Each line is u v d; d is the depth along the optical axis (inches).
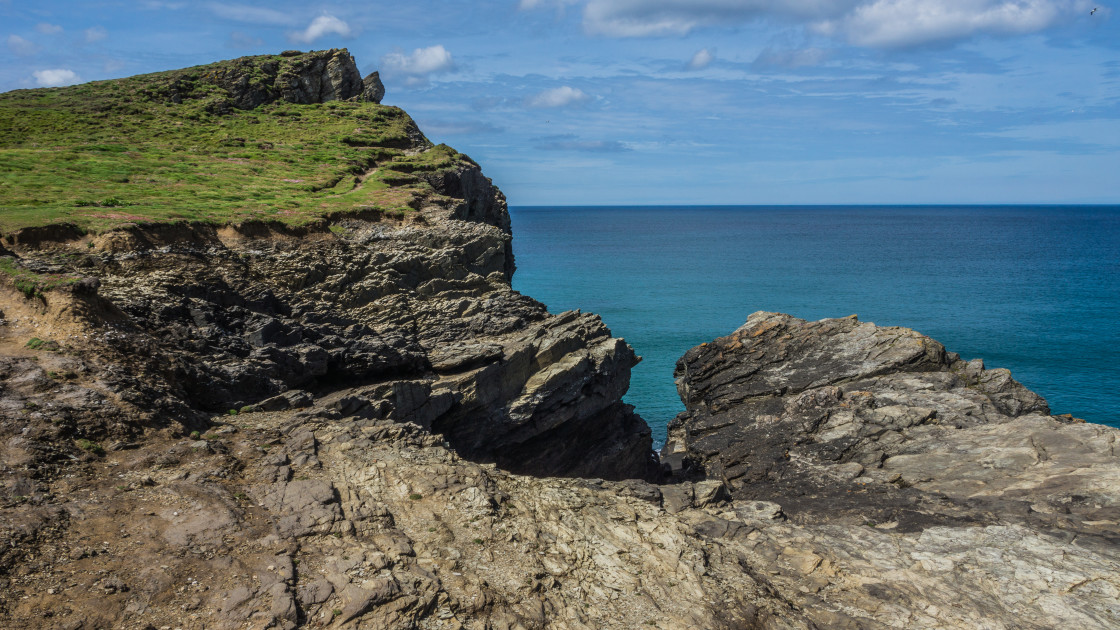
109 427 749.9
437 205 2106.3
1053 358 3046.3
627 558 709.9
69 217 1315.2
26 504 599.2
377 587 568.7
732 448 1433.3
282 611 522.0
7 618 471.5
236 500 673.6
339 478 757.9
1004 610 697.0
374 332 1384.1
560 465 1534.2
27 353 837.2
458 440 1328.7
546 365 1487.5
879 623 662.5
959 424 1353.3
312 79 3341.5
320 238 1624.0
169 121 2731.3
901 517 1006.4
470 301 1626.5
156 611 506.6
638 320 4040.4
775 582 727.7
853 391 1504.7
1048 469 1117.7
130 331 964.6
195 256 1332.4
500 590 613.6
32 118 2506.2
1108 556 819.4
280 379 1076.5
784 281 5723.4
